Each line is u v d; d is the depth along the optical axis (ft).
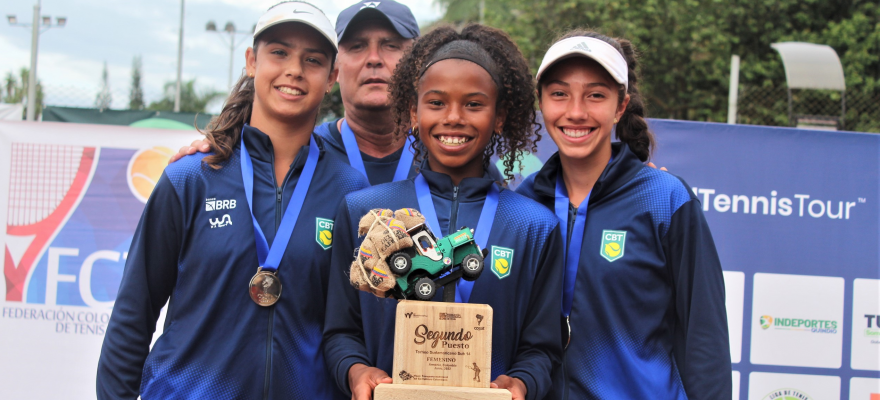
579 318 7.94
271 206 7.79
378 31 10.36
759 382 12.50
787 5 43.29
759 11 43.39
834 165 12.54
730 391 7.63
